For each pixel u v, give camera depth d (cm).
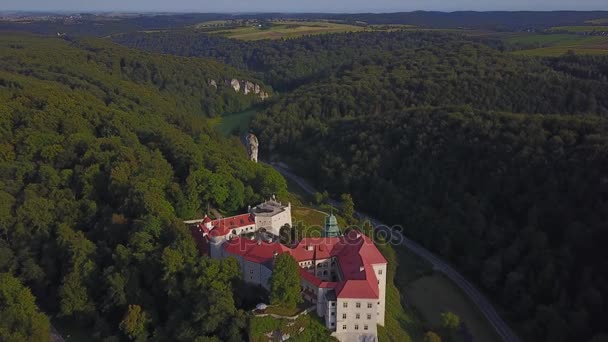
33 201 17712
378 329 13838
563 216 19338
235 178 19300
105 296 15000
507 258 18938
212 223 15938
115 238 16338
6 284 14800
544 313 16188
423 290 18450
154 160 19950
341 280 13425
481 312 17425
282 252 13700
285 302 12950
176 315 13688
